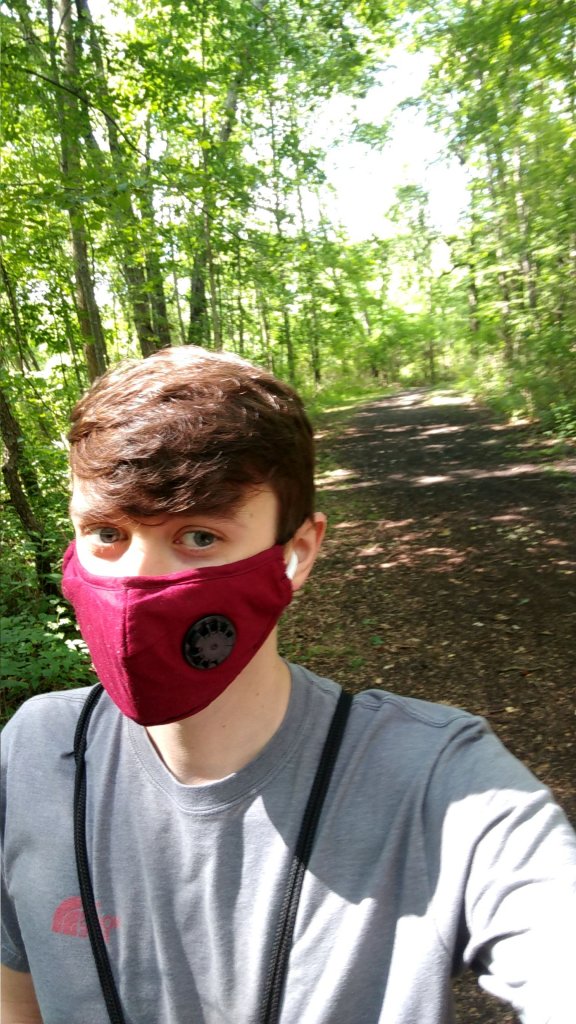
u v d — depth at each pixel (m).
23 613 4.20
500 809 0.74
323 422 20.72
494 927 0.70
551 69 9.41
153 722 0.77
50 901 0.86
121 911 0.83
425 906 0.75
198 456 0.73
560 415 12.88
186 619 0.73
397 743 0.82
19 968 0.94
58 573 4.71
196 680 0.76
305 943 0.75
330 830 0.79
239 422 0.76
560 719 3.98
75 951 0.84
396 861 0.77
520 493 9.34
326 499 10.42
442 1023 0.72
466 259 17.06
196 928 0.80
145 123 10.03
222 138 12.40
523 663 4.68
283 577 0.81
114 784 0.88
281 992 0.75
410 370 36.62
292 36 12.26
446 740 0.82
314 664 5.06
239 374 0.82
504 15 8.79
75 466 0.79
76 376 8.68
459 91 12.50
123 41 8.59
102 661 0.77
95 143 7.57
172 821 0.83
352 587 6.55
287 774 0.82
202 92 10.16
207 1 10.45
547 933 0.67
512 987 0.69
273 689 0.85
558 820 0.75
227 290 15.11
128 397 0.77
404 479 11.26
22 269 7.17
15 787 0.93
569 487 9.25
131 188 5.67
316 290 14.02
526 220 14.12
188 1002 0.80
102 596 0.75
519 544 7.20
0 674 3.36
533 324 14.86
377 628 5.54
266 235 10.95
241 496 0.76
